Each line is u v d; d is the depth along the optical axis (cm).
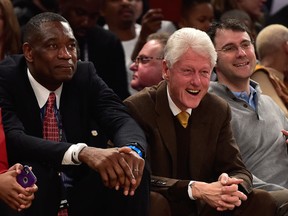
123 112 1346
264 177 1495
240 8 2253
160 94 1364
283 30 1808
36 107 1316
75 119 1334
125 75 1906
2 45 1712
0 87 1317
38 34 1296
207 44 1334
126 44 2086
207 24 2070
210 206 1319
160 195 1286
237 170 1352
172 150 1342
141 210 1248
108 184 1215
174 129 1352
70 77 1306
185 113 1361
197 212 1334
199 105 1369
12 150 1272
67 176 1322
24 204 1188
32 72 1320
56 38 1294
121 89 1892
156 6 2028
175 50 1330
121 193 1255
